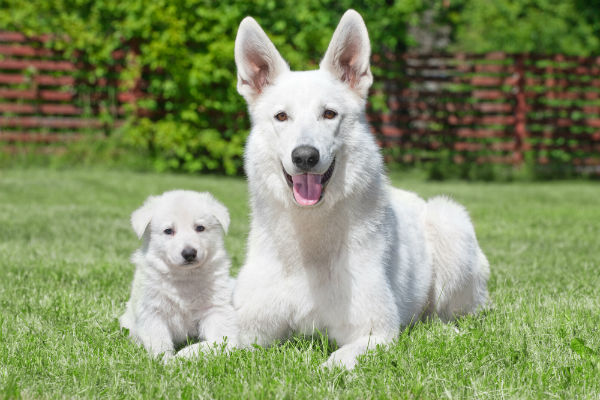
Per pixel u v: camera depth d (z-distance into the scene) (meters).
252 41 3.92
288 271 3.75
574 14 22.20
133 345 3.85
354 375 3.17
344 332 3.76
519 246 7.43
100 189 11.59
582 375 3.16
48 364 3.42
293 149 3.50
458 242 4.58
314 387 3.01
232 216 8.97
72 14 14.81
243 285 3.88
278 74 3.94
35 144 15.02
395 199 4.59
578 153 17.59
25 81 14.77
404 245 4.20
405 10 15.96
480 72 16.92
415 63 17.75
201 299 4.26
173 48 14.27
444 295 4.65
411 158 16.78
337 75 3.92
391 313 3.74
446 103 16.88
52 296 4.84
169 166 15.15
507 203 11.38
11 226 8.04
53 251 6.55
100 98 15.28
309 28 14.89
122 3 14.43
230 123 14.98
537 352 3.50
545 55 16.98
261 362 3.40
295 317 3.79
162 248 4.19
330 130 3.64
